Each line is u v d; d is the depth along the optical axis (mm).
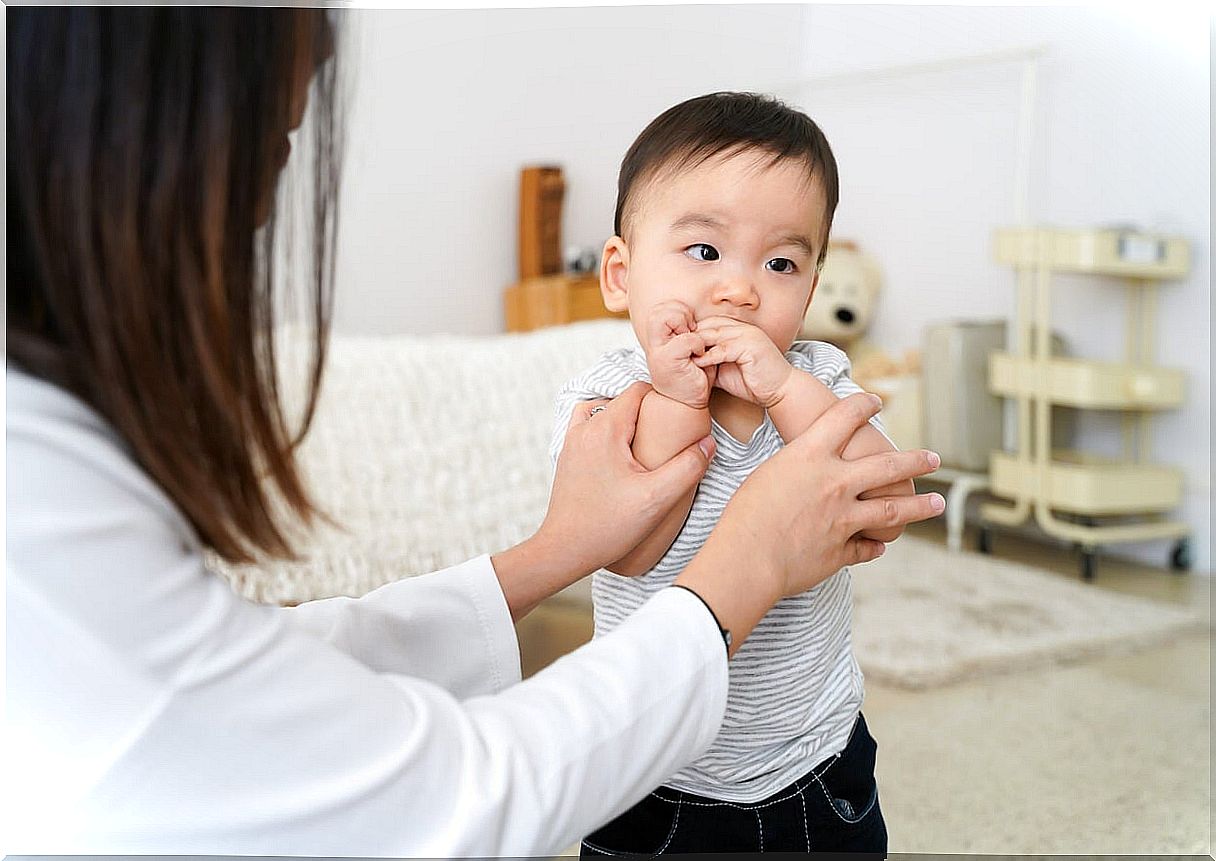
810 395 699
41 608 454
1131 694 1991
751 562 598
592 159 4027
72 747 468
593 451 725
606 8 3938
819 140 815
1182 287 3041
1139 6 3129
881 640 2221
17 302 477
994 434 3188
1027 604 2525
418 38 3561
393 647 712
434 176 3668
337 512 1646
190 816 477
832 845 796
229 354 493
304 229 544
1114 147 3223
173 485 489
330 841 491
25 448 454
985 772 1641
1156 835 1434
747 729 771
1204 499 2984
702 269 778
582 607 2014
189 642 474
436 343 1991
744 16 4156
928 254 3791
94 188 464
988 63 3543
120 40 460
